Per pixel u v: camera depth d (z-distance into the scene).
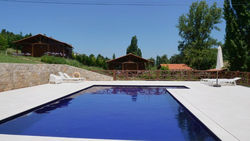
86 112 5.16
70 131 3.62
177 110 5.41
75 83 11.60
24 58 20.64
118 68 26.25
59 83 11.46
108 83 11.65
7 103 5.39
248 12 16.70
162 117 4.69
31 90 8.23
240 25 17.14
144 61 24.59
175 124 4.10
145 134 3.48
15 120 4.24
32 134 3.42
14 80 8.38
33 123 4.07
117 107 5.81
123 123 4.17
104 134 3.47
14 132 3.51
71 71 13.58
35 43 25.45
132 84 11.02
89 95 8.04
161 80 14.35
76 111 5.25
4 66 7.70
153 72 14.67
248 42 16.88
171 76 14.53
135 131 3.64
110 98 7.36
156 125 4.03
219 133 3.03
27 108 4.78
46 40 26.05
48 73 11.48
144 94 8.38
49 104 5.86
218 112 4.42
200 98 6.38
